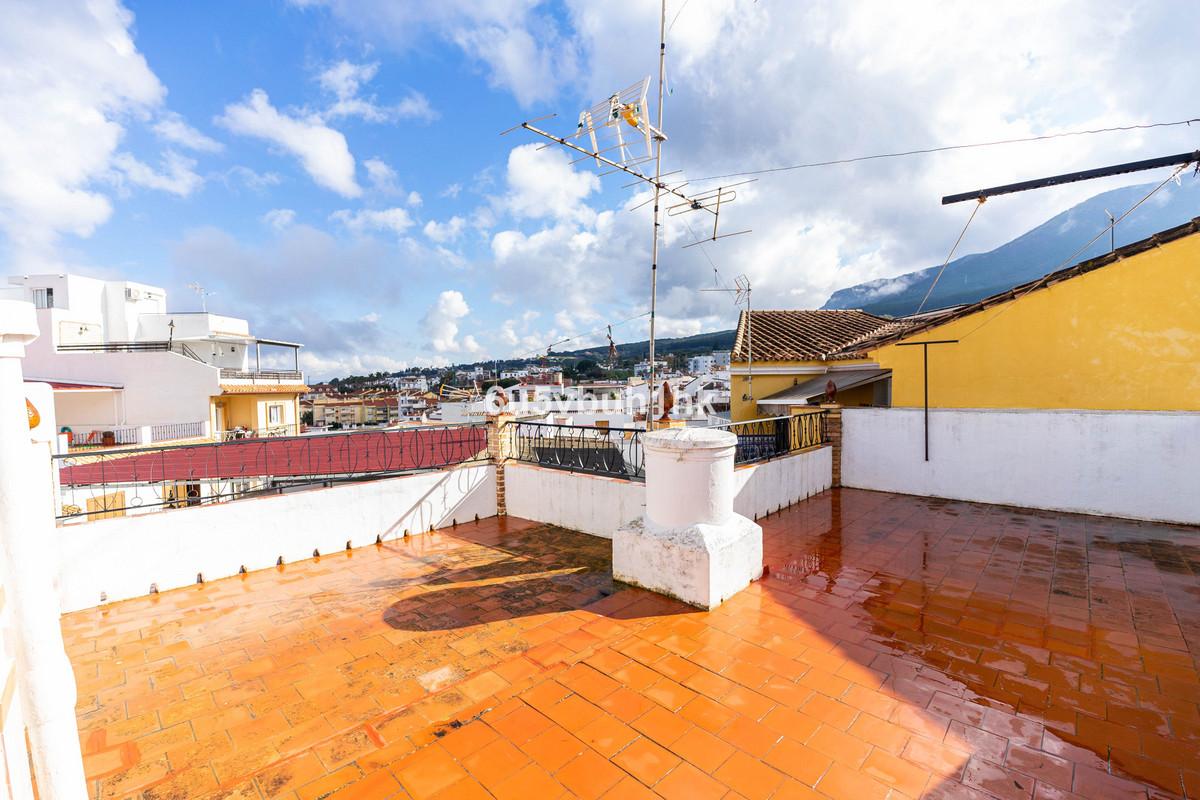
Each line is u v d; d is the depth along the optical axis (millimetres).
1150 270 7777
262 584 5281
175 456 12117
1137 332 7906
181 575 5215
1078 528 6512
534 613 4461
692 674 3422
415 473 7156
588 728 2922
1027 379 8742
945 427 8141
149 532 5051
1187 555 5480
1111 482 6945
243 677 3600
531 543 6500
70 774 1592
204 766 2752
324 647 3984
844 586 4805
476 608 4605
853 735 2812
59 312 32062
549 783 2531
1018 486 7586
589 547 6301
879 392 12852
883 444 8719
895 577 5016
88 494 9000
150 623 4438
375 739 2893
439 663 3711
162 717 3176
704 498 4609
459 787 2521
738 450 7316
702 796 2428
